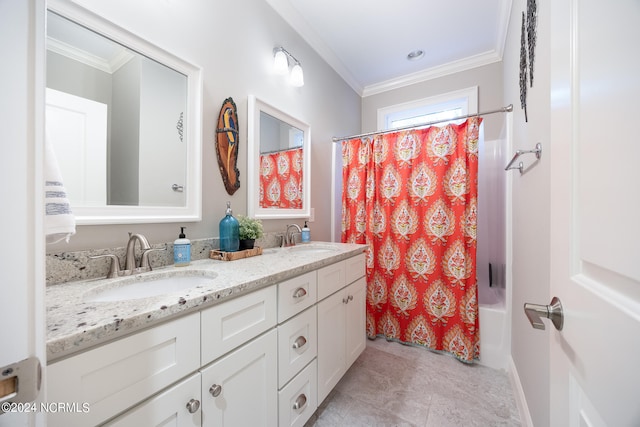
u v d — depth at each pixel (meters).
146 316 0.59
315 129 2.19
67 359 0.48
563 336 0.50
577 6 0.46
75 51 0.91
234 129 1.42
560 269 0.52
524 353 1.34
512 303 1.71
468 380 1.63
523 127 1.38
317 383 1.25
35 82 0.32
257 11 1.62
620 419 0.32
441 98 2.60
